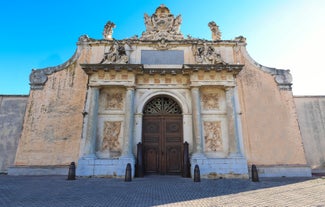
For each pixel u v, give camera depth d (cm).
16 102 1952
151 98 1766
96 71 1700
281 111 1748
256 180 1297
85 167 1477
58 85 1764
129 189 980
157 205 673
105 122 1686
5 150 1814
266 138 1670
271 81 1834
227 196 828
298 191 940
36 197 782
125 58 1756
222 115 1731
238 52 1930
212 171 1490
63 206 653
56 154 1591
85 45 1891
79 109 1706
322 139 1923
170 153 1669
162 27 1994
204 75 1738
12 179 1291
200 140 1580
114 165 1489
